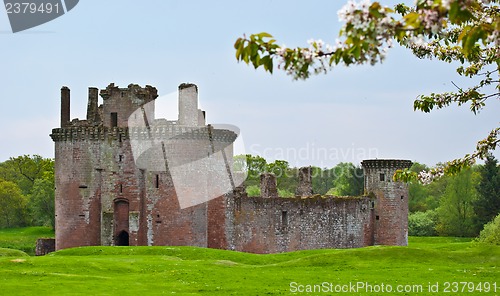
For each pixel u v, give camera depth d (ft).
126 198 299.99
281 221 349.41
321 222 363.56
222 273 198.08
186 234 299.38
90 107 315.37
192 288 171.22
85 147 303.68
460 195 504.43
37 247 331.16
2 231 525.34
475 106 118.11
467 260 232.53
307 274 199.72
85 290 163.94
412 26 65.41
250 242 338.75
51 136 309.42
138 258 238.07
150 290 167.43
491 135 108.58
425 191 614.75
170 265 215.72
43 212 521.65
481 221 490.49
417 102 119.03
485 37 68.95
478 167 568.82
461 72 120.47
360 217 381.81
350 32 65.36
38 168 628.69
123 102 304.71
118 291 164.55
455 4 62.18
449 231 499.51
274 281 184.55
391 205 385.29
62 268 204.33
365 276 194.80
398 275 196.75
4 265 204.85
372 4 64.49
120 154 301.84
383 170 386.93
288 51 69.97
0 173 624.18
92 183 303.07
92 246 276.00
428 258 233.55
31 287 164.86
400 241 386.11
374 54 67.92
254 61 70.74
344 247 372.99
